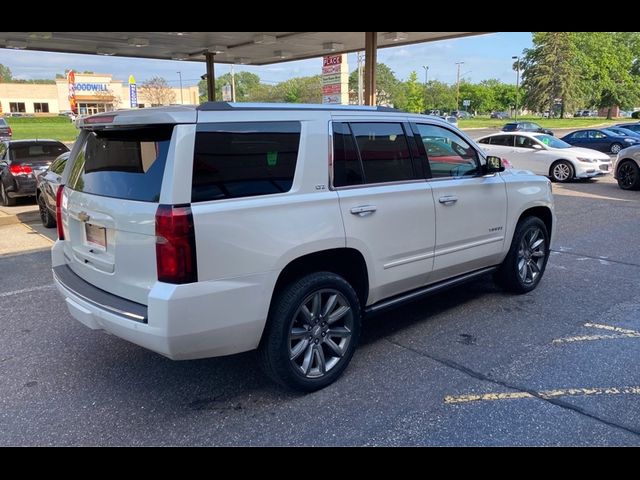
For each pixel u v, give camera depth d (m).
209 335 3.19
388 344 4.56
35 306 5.60
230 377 4.02
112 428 3.36
